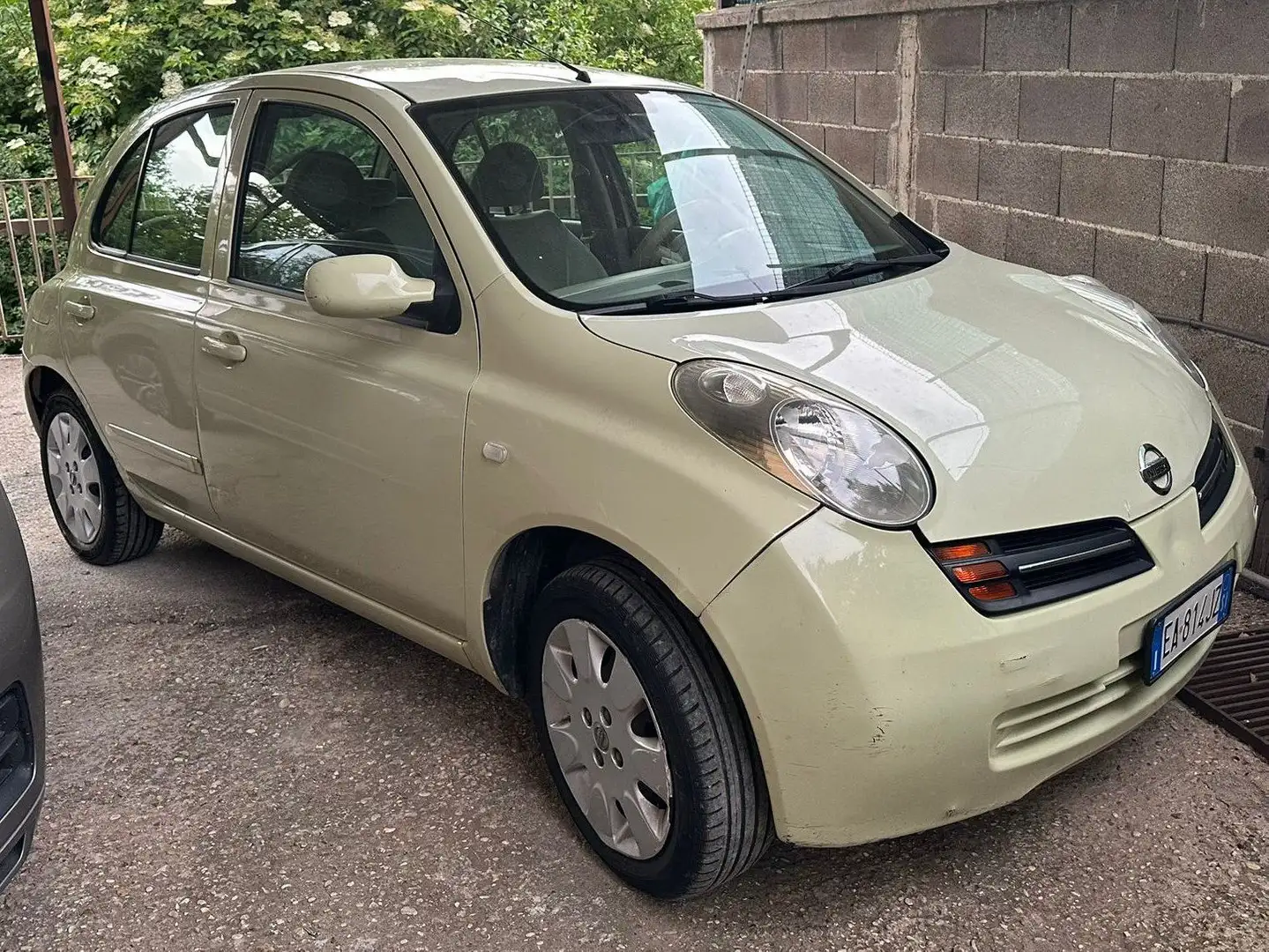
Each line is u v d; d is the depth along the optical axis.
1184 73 3.83
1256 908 2.30
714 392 2.19
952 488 2.09
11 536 2.21
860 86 5.69
